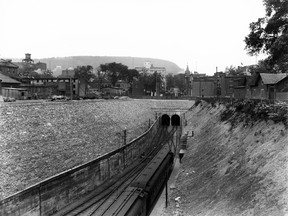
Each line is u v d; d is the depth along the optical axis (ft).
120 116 191.11
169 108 294.87
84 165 103.09
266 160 68.59
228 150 97.19
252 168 71.56
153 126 233.55
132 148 156.76
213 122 157.48
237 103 128.98
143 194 84.12
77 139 119.14
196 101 291.58
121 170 137.80
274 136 75.46
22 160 85.61
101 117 161.17
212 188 80.43
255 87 173.58
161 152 145.18
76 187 98.27
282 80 147.02
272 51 115.44
